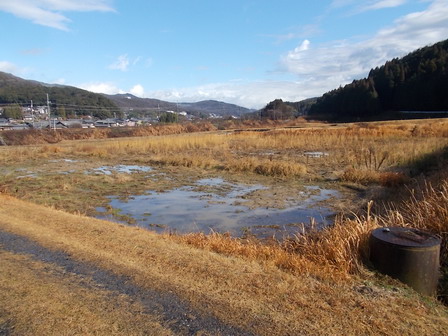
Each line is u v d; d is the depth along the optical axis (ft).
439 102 217.36
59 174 50.44
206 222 27.25
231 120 269.44
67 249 15.79
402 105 242.99
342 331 9.57
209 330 9.56
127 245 16.31
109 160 69.10
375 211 27.25
